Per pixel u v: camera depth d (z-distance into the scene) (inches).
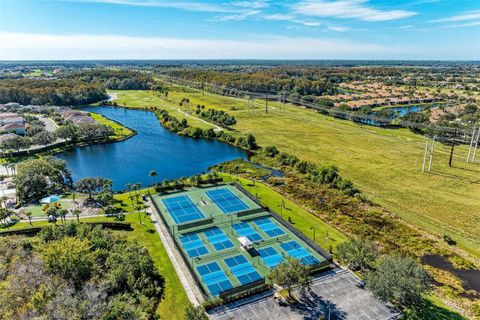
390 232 2760.8
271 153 4781.0
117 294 1861.5
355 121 7165.4
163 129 6633.9
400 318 1758.1
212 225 2768.2
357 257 2124.8
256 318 1740.9
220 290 1994.3
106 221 2800.2
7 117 6314.0
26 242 2298.2
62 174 3782.0
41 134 5123.0
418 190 3627.0
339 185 3595.0
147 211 3061.0
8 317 1569.9
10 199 3230.8
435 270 2276.1
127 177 4163.4
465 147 5305.1
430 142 5442.9
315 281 2043.6
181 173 4306.1
